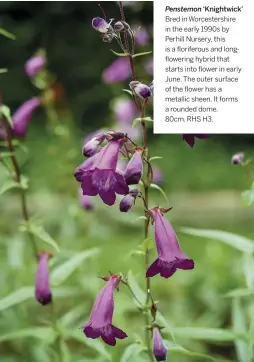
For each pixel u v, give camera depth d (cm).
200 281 89
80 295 79
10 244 70
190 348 74
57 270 56
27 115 65
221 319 83
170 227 47
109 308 47
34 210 104
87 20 213
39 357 66
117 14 211
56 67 214
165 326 49
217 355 75
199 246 111
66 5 210
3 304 55
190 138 49
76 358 65
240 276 87
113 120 96
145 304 50
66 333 59
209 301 85
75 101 208
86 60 212
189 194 154
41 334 59
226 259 91
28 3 212
